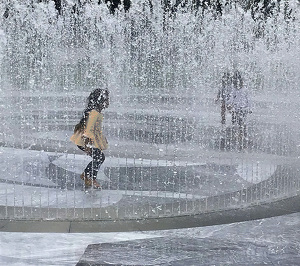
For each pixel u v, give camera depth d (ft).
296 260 15.10
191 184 24.29
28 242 16.37
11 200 21.06
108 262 14.80
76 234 17.20
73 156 30.17
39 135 37.78
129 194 22.39
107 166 27.71
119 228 17.90
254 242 16.65
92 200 21.35
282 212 20.16
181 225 18.37
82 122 22.75
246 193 22.84
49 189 22.99
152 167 27.76
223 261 14.96
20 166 27.30
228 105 39.42
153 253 15.55
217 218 19.22
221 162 29.30
